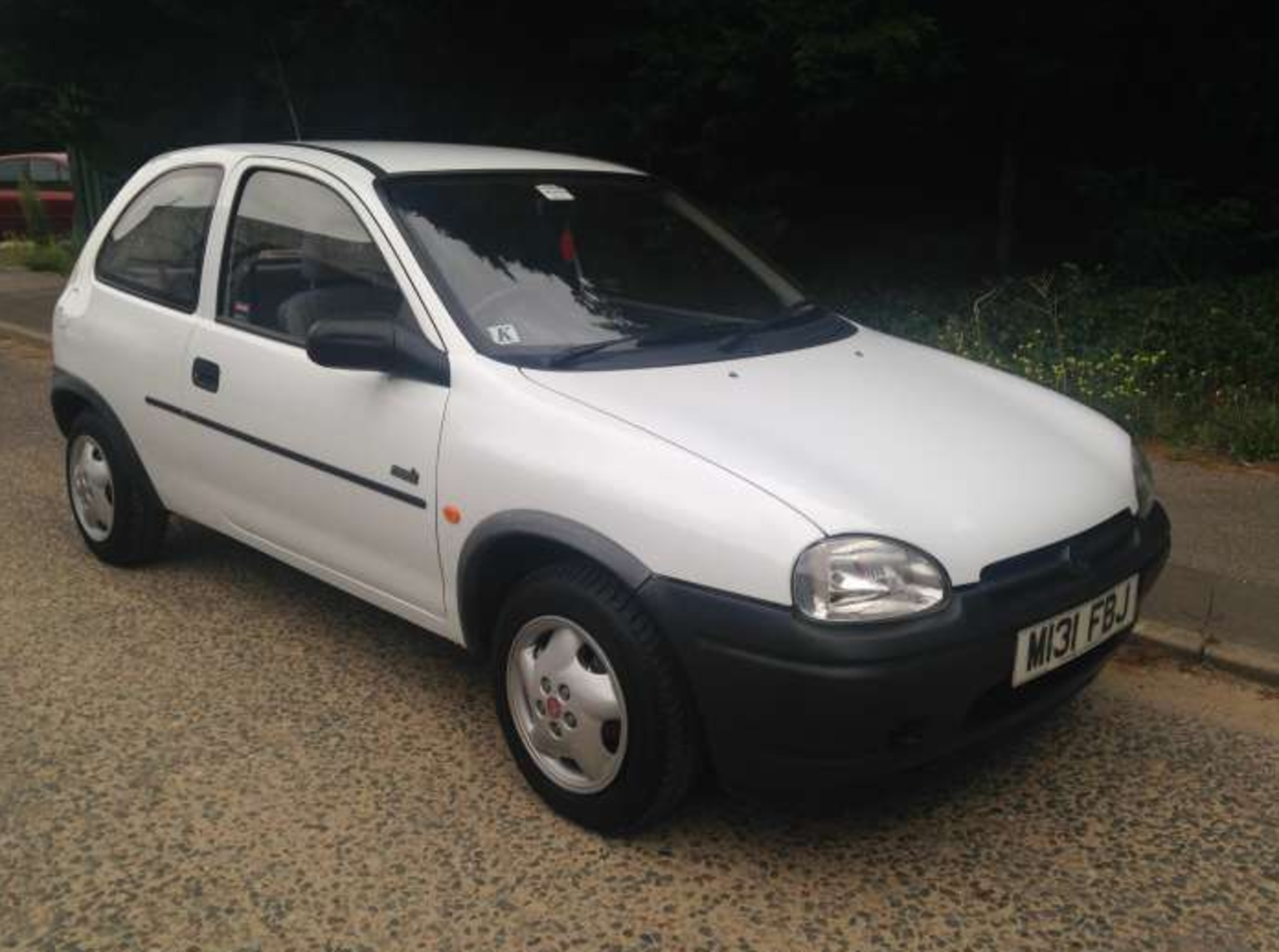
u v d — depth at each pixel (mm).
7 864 3229
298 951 2924
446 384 3602
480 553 3465
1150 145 9312
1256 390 7066
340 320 3637
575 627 3258
